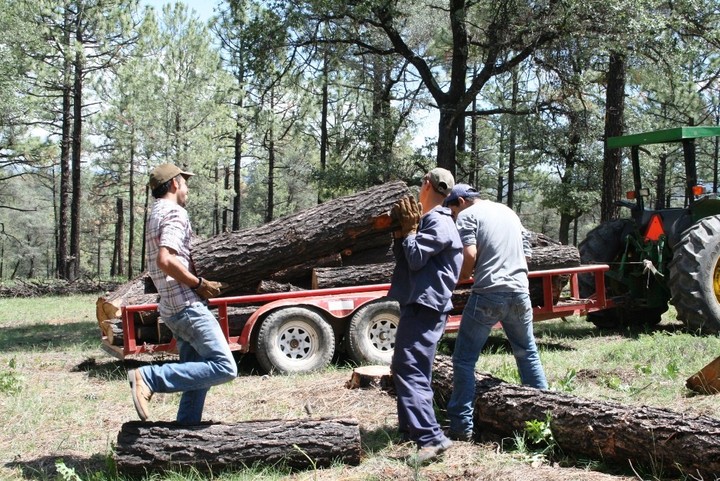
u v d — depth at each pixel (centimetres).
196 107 3062
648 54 1648
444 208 468
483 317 489
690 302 900
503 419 484
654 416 417
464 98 1831
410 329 457
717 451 383
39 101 2617
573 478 412
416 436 446
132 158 3303
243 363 848
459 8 1853
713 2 1627
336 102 3222
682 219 984
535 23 1658
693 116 2544
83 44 2644
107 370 830
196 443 441
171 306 448
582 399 459
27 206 5447
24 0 2461
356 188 2338
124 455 435
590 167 2703
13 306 1872
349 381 663
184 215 454
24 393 693
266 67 1914
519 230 505
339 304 799
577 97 1947
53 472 468
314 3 1745
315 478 425
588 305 926
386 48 2345
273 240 817
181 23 3108
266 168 4478
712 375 581
